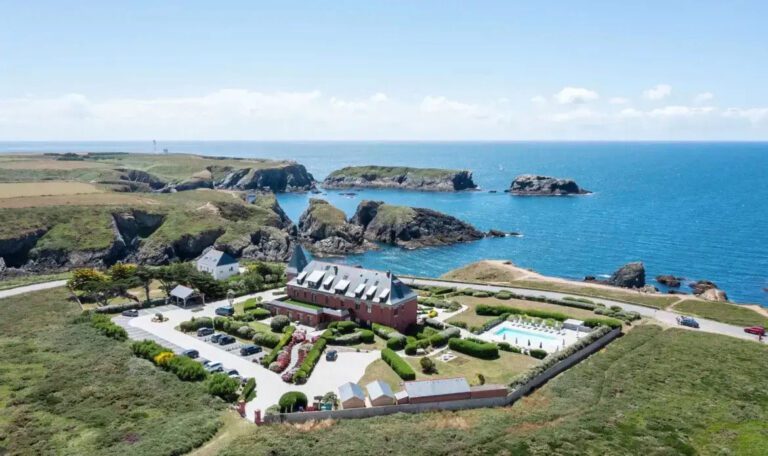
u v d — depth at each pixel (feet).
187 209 647.15
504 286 409.08
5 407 193.36
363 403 200.64
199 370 223.71
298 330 293.84
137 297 366.84
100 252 526.16
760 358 252.83
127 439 171.32
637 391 217.77
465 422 190.19
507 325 309.01
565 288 402.72
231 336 284.41
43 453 163.02
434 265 575.38
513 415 195.83
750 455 168.45
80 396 203.31
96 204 602.03
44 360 238.68
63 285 385.29
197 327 296.30
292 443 170.71
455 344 267.18
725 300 416.46
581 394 214.90
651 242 638.94
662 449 171.83
